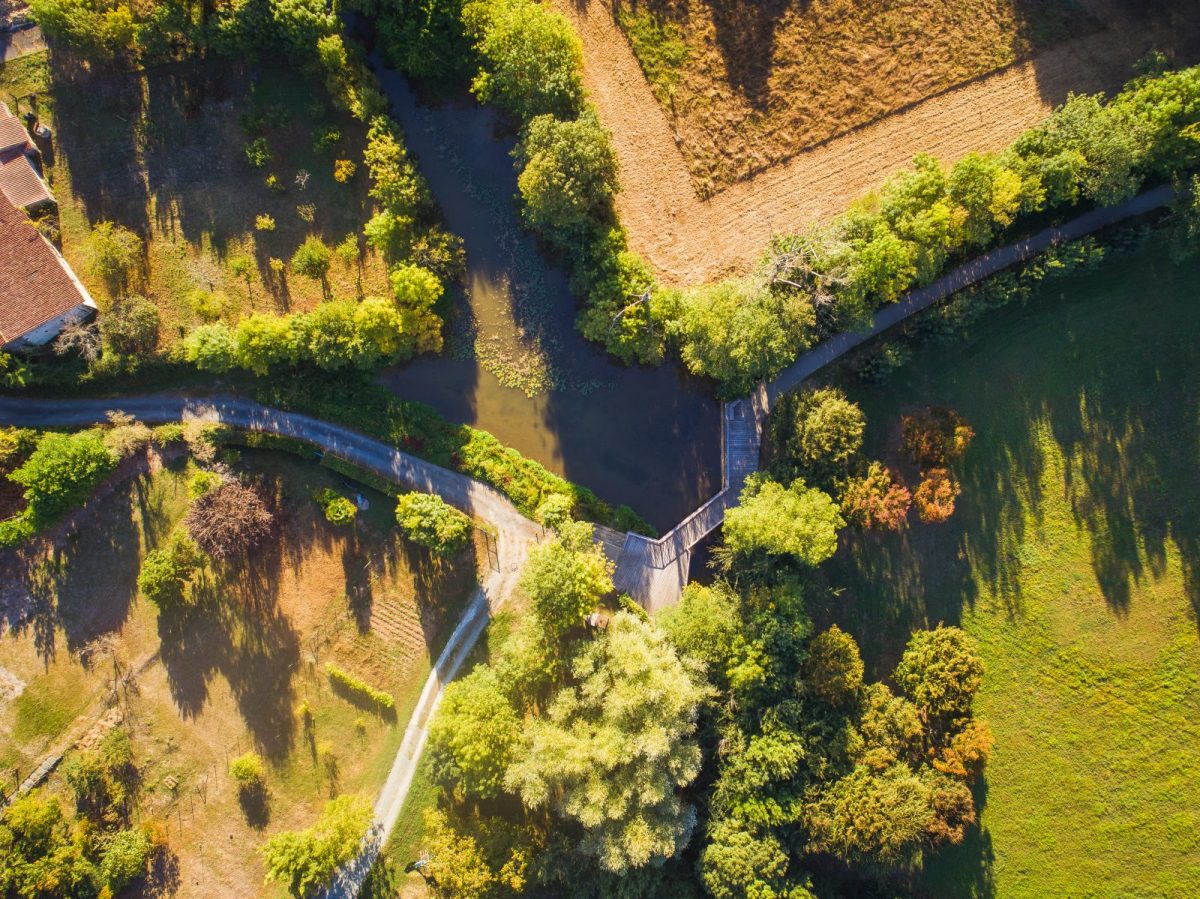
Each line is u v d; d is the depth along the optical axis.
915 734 58.69
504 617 63.75
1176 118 54.66
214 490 60.91
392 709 63.72
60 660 62.53
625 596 62.69
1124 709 62.38
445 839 59.03
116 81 63.03
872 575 63.88
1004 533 63.00
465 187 64.69
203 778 62.94
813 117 63.34
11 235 60.06
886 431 62.66
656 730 54.44
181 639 63.25
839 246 55.88
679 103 63.62
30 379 60.72
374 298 61.31
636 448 64.50
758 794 57.50
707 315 55.62
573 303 64.81
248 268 63.62
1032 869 63.09
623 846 54.44
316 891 62.50
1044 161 56.12
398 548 63.88
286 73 63.31
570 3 63.78
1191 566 61.62
